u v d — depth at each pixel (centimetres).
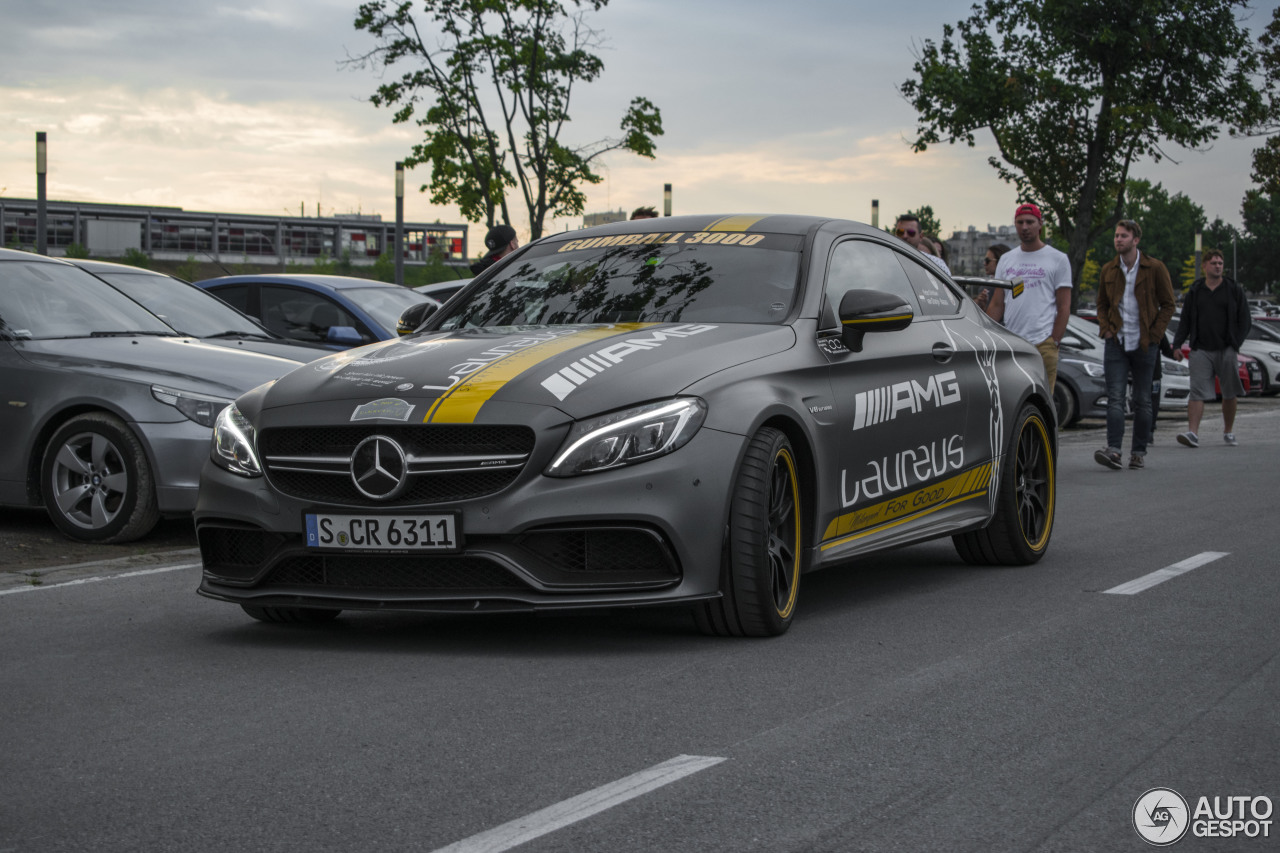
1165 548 693
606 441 435
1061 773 325
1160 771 327
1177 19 3181
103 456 729
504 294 571
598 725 366
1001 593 573
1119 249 1110
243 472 472
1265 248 15188
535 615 524
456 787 315
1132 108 3156
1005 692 401
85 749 348
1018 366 667
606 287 553
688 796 307
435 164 2297
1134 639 477
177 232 10506
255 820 293
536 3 2259
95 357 745
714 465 446
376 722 370
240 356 782
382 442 442
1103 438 1474
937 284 654
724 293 536
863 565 663
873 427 539
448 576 445
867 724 367
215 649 470
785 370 490
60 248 9856
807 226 577
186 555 691
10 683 420
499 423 434
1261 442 1416
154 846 278
